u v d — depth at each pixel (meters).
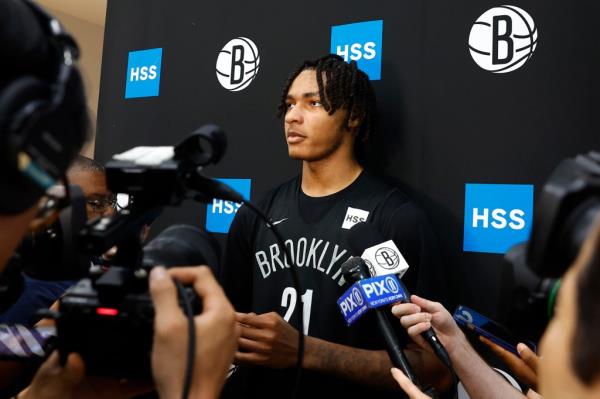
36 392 0.64
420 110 1.66
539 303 0.55
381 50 1.73
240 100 1.96
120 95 2.23
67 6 3.88
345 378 1.35
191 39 2.09
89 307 0.59
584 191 0.42
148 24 2.19
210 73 2.04
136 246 0.62
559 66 1.49
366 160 1.72
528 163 1.51
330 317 1.44
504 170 1.54
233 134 1.97
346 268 1.27
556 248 0.45
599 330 0.34
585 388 0.35
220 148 0.67
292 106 1.60
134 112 2.19
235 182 1.95
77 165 1.45
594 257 0.35
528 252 0.47
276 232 0.72
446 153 1.62
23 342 0.84
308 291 1.49
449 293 1.46
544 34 1.52
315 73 1.59
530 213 1.50
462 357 0.99
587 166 0.44
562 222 0.44
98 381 0.64
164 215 2.06
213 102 2.02
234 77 1.98
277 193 1.71
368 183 1.56
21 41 0.44
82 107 0.51
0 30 0.42
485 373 0.98
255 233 1.65
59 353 0.61
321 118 1.54
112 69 2.26
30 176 0.45
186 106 2.08
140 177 0.63
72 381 0.62
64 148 0.49
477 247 1.55
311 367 1.31
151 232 2.08
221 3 2.03
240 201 0.70
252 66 1.95
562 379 0.37
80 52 0.51
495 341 1.04
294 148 1.57
